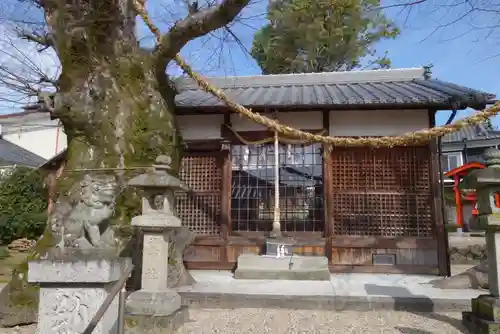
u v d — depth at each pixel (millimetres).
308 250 8719
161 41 6543
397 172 8844
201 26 6074
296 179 9344
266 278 7543
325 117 9117
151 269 4762
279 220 8672
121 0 6145
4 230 13570
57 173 10109
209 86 7055
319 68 19031
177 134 7309
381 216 8781
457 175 15266
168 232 5004
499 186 4551
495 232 4555
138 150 6457
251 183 9445
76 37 5797
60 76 6297
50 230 5621
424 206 8656
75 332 3400
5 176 15047
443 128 6219
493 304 4336
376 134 8992
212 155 9445
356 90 10234
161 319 4441
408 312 5535
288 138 9070
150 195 4926
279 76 12039
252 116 7039
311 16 17344
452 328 4742
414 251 8430
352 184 8945
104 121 6266
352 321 5086
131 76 6641
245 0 5652
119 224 5891
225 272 8562
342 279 7570
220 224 9125
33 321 5078
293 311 5629
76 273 3400
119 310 3252
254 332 4617
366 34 17750
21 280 5242
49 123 20219
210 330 4664
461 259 11531
